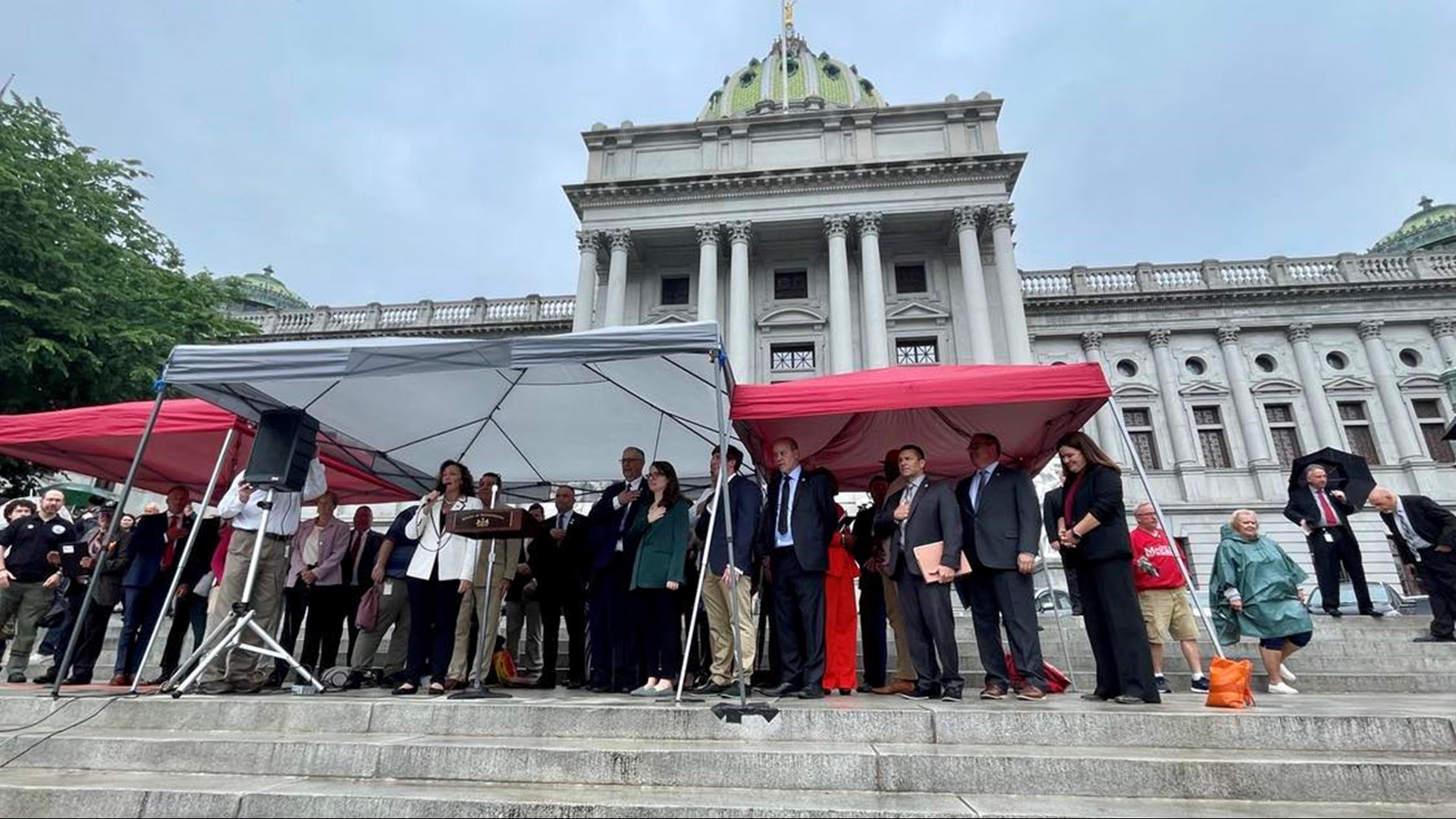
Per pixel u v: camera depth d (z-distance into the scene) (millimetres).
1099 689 5352
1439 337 29578
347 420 7879
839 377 6691
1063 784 3576
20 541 7445
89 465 8633
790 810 3189
